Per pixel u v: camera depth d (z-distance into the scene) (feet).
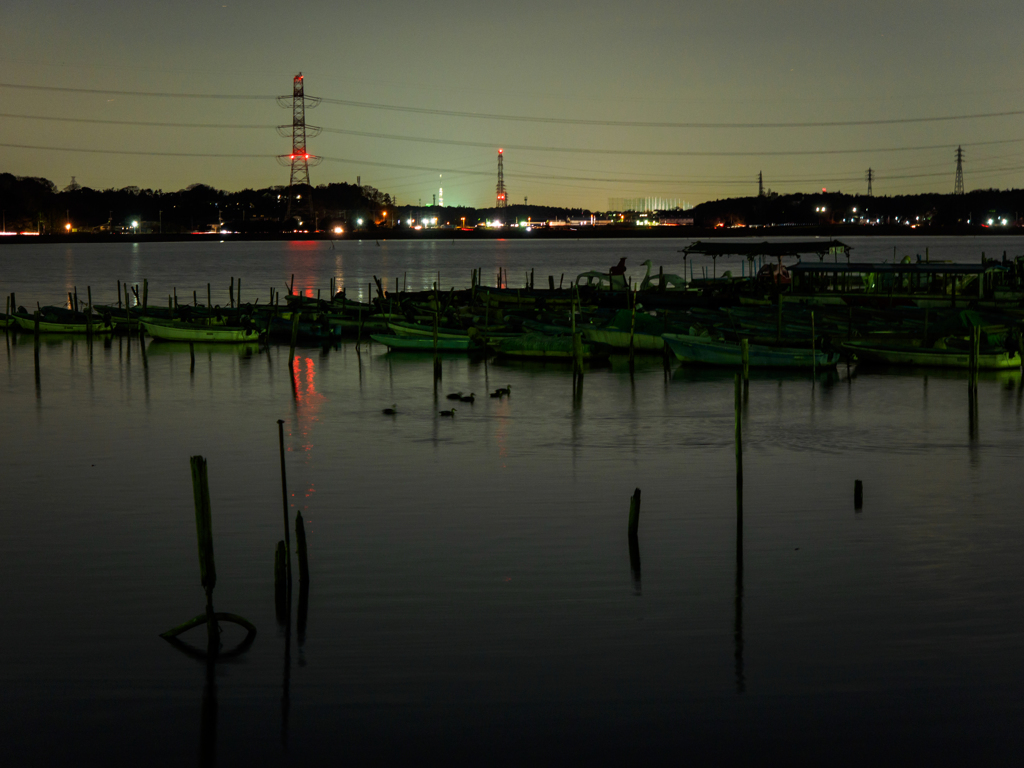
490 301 262.88
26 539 77.00
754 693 52.75
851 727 49.70
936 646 57.77
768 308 215.31
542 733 49.39
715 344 173.37
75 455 106.73
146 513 84.17
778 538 76.79
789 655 56.80
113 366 179.01
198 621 58.44
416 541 76.28
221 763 47.42
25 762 47.32
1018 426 122.31
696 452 108.06
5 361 184.96
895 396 145.89
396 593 65.67
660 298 255.91
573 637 59.11
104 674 54.95
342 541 76.28
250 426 123.44
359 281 471.21
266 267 615.98
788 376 166.09
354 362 185.88
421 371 173.88
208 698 52.60
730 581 67.72
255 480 95.40
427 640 58.80
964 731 49.26
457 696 52.65
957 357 171.22
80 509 85.35
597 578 68.33
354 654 57.11
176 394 148.56
